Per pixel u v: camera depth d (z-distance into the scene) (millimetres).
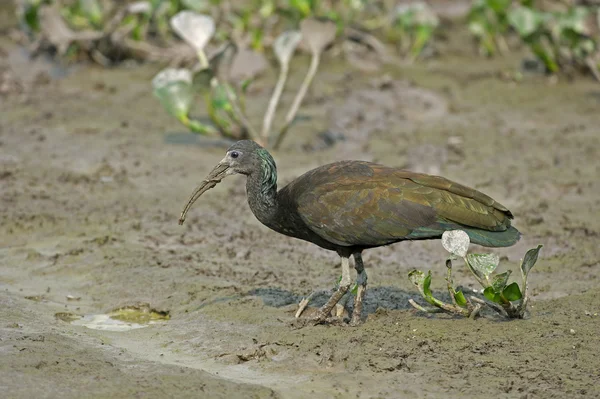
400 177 10375
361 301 10586
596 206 14758
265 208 10703
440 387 9055
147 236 13453
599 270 12289
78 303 11484
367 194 10234
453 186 10289
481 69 22516
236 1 23125
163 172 16141
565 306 10898
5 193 14898
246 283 11820
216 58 16609
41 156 16594
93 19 22438
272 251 13109
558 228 13867
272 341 10109
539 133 18328
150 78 21516
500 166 16578
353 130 18500
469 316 10523
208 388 8914
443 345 9891
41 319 10742
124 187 15414
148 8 21688
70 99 19906
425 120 19156
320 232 10328
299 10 21656
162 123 18719
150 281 11875
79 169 16141
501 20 23375
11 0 26875
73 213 14250
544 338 9992
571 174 16141
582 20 20609
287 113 19047
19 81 20766
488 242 10148
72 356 9516
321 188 10383
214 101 16609
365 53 23125
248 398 8766
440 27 25688
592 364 9414
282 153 17031
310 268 12492
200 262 12570
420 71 22250
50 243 13289
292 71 21766
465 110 19734
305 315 10820
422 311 10719
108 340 10289
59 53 22203
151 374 9180
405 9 23266
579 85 21297
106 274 12156
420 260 12898
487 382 9117
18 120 18406
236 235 13680
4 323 10430
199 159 16844
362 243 10273
